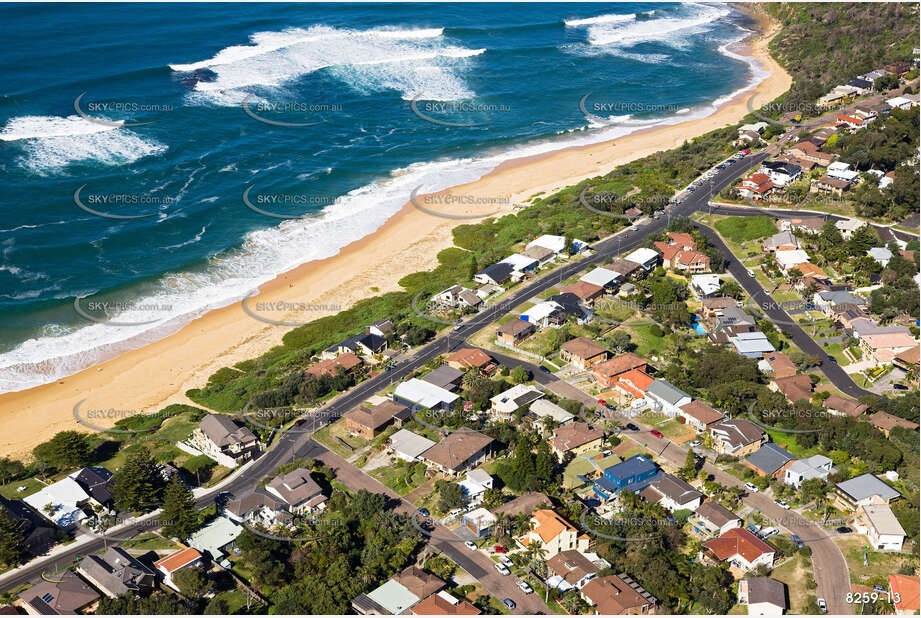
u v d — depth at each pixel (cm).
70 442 11725
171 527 10306
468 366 13588
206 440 12025
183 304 16375
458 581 9469
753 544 9712
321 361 14275
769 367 13350
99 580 9394
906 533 9969
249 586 9531
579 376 13475
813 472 11000
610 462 11250
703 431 12019
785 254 16512
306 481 10931
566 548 9825
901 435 11494
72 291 16488
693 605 9131
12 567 9819
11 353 14712
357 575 9469
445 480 11075
